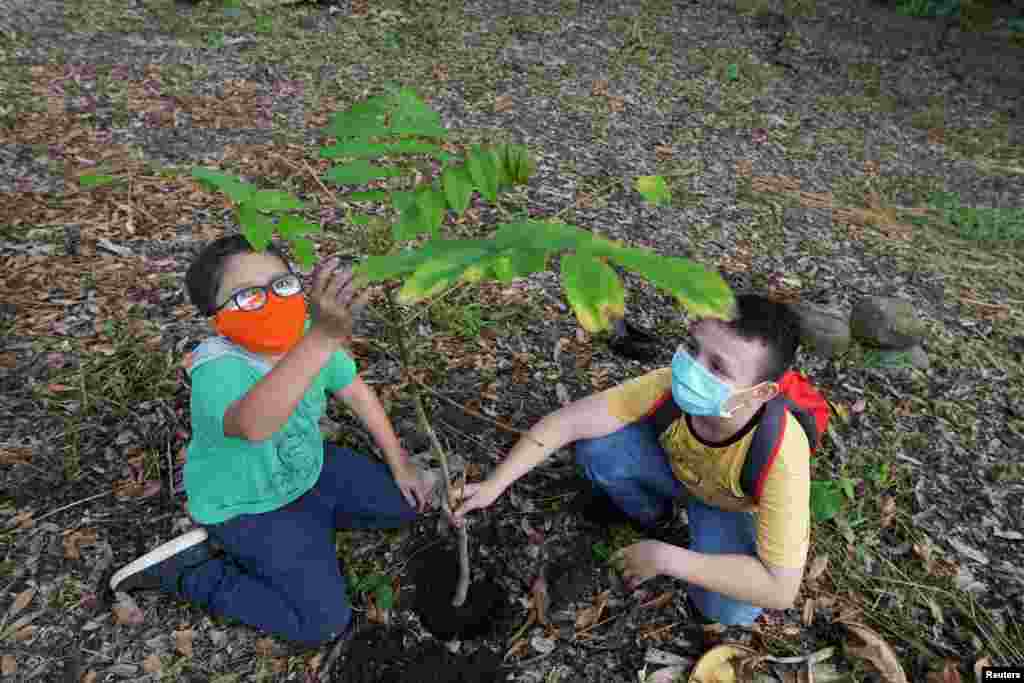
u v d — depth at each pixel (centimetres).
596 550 200
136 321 259
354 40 556
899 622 193
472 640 179
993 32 849
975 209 452
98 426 220
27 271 275
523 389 253
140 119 400
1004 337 324
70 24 512
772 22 766
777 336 142
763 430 152
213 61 487
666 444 178
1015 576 209
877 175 489
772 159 484
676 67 616
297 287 149
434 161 378
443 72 525
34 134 369
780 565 155
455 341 268
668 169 438
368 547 197
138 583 172
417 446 224
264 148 385
